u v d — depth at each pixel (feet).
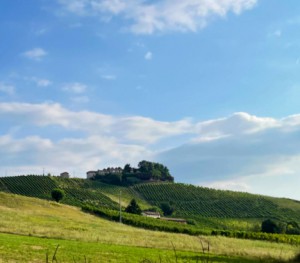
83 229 177.88
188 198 596.70
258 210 534.37
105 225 223.71
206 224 447.01
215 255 117.80
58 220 214.28
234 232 252.21
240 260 109.50
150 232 203.31
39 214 230.07
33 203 282.97
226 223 460.55
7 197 276.82
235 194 609.01
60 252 98.43
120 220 291.58
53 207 287.69
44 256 89.20
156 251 117.70
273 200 581.94
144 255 104.68
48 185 556.10
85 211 316.60
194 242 153.89
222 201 574.56
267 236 241.76
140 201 586.45
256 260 112.88
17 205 263.08
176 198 599.16
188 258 97.40
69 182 609.42
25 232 141.28
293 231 368.89
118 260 93.91
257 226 406.41
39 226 164.45
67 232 151.02
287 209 541.75
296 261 111.86
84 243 126.21
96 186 622.95
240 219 501.56
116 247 122.31
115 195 588.09
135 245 134.41
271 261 112.37
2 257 84.79
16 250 94.99
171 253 113.09
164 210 529.04
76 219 238.89
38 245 108.47
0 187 532.73
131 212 411.95
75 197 516.73
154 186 646.74
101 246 121.29
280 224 371.76
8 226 149.59
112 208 458.09
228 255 122.11
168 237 173.68
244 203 563.07
